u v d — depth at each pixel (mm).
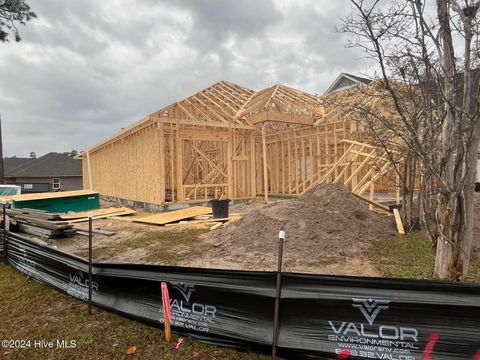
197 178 16391
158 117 11906
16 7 12195
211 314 3016
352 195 8164
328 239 6094
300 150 15430
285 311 2727
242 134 14555
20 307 3918
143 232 8070
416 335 2395
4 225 5984
